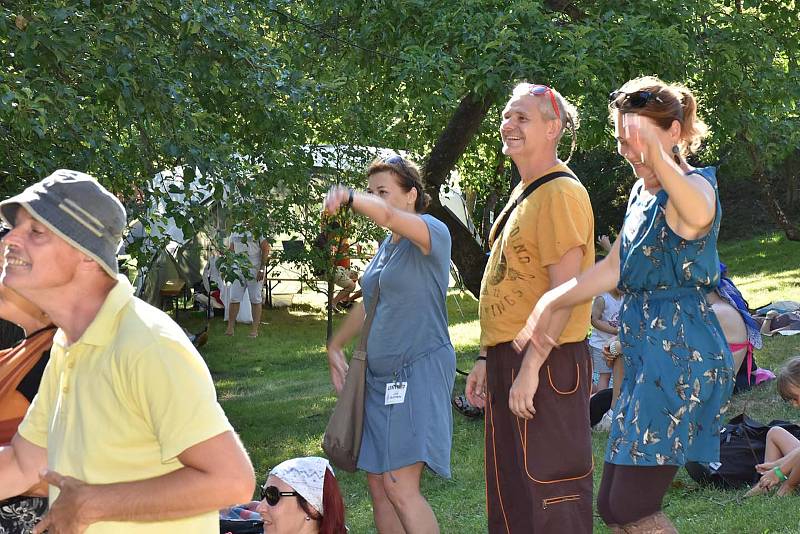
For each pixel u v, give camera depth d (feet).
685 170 10.48
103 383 6.80
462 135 39.81
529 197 11.96
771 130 42.55
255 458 25.71
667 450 10.46
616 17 34.94
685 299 10.58
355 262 58.08
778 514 16.31
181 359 6.75
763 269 69.21
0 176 21.84
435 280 13.92
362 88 38.09
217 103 27.04
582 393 11.80
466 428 25.70
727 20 38.06
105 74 21.91
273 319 59.52
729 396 10.77
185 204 26.25
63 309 7.07
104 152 21.91
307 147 37.17
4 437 9.06
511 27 33.04
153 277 55.52
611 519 10.85
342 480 22.25
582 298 10.93
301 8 37.91
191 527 7.02
